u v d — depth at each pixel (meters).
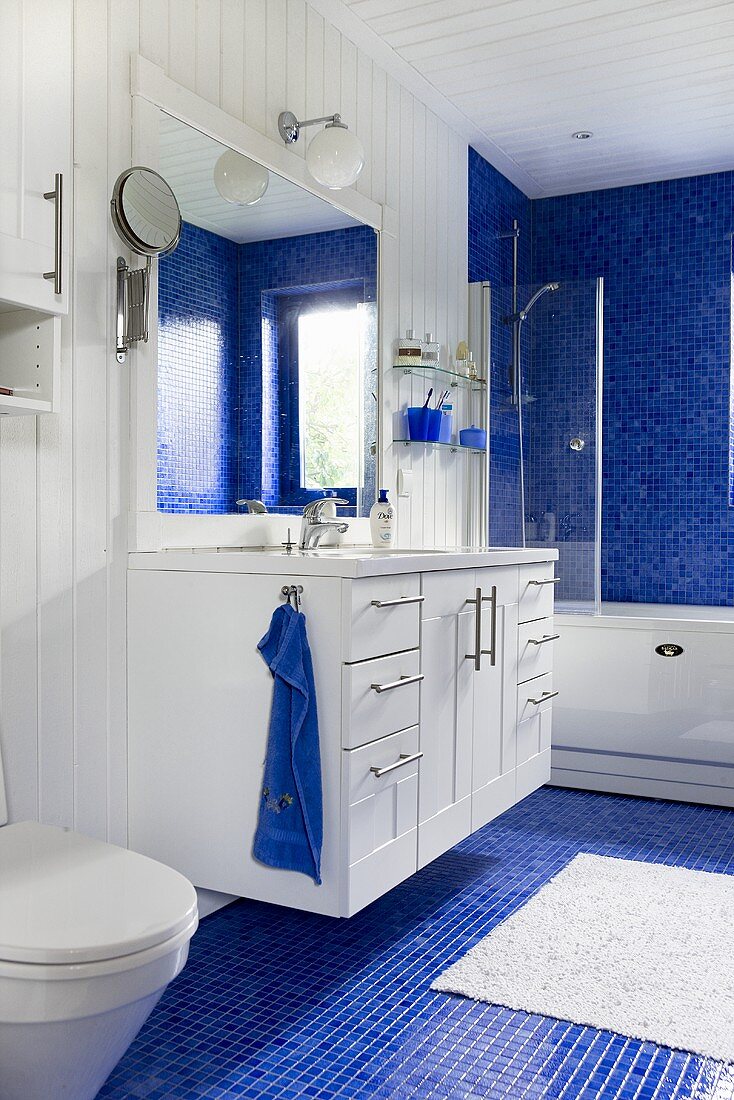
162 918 1.44
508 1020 1.97
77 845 1.73
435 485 3.79
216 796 2.19
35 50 1.96
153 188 2.23
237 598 2.14
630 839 3.15
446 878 2.76
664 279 4.54
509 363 4.06
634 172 4.45
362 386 3.24
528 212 4.77
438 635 2.43
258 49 2.70
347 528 2.87
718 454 4.43
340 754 2.04
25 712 2.03
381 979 2.13
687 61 3.35
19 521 2.00
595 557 3.88
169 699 2.24
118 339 2.22
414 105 3.62
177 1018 1.96
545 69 3.40
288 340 2.85
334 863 2.05
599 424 3.90
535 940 2.32
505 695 2.87
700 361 4.47
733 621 3.54
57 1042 1.38
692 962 2.22
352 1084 1.75
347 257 3.15
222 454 2.58
